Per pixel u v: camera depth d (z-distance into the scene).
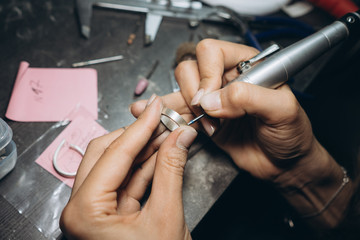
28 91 0.66
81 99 0.67
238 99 0.44
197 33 0.81
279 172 0.63
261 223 0.97
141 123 0.44
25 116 0.63
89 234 0.38
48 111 0.64
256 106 0.46
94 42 0.76
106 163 0.41
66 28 0.77
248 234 0.95
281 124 0.50
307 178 0.64
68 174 0.57
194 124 0.59
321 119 0.95
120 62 0.74
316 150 0.60
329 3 0.85
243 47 0.59
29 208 0.54
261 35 0.81
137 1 0.81
